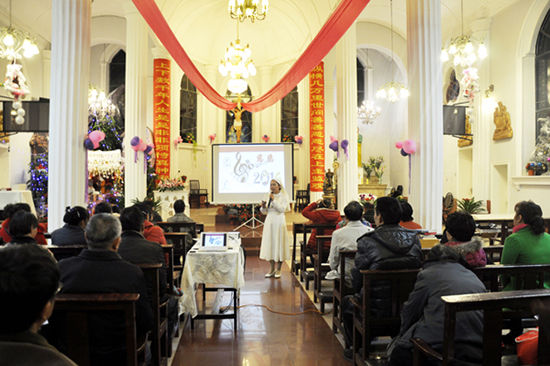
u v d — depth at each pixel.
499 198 11.13
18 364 0.91
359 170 17.34
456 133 10.05
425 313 2.29
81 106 4.66
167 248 3.59
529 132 10.05
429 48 5.18
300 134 15.69
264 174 8.95
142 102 8.72
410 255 2.94
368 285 2.90
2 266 1.01
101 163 10.68
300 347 3.65
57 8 4.57
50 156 4.55
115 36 14.38
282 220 6.35
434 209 5.15
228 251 4.14
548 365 1.83
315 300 5.05
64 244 3.44
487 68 11.24
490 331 1.86
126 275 2.21
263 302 5.03
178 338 3.87
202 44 15.84
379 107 18.45
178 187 9.97
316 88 12.70
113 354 2.10
